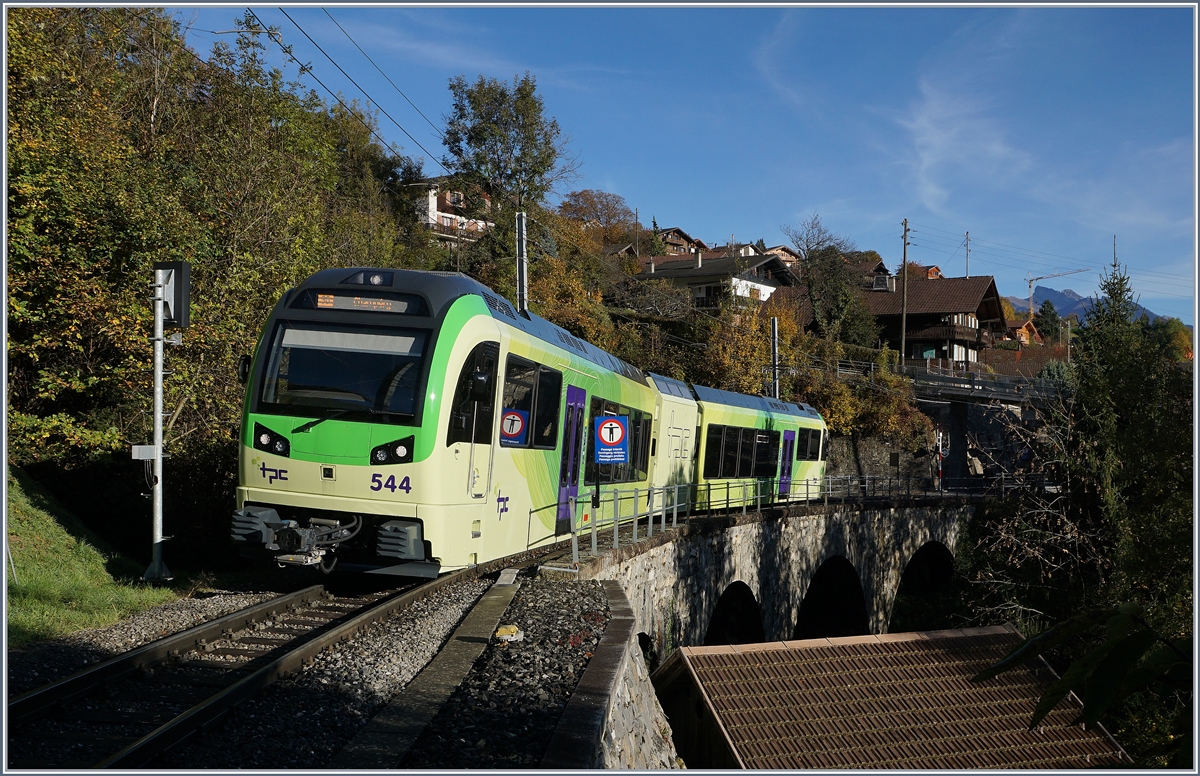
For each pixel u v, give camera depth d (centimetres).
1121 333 2558
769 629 2498
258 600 1023
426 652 816
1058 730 1413
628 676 832
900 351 6569
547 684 709
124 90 2036
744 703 1392
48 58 1534
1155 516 2209
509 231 4672
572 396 1384
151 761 526
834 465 4747
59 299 1422
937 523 3803
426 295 1019
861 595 3228
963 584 3712
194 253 1631
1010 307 11462
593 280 5144
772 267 6925
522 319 1224
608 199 9044
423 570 985
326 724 617
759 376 4422
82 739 566
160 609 972
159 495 1160
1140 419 2377
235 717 611
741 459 2545
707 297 6322
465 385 1012
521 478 1189
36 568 1053
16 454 1387
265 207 1886
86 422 1483
